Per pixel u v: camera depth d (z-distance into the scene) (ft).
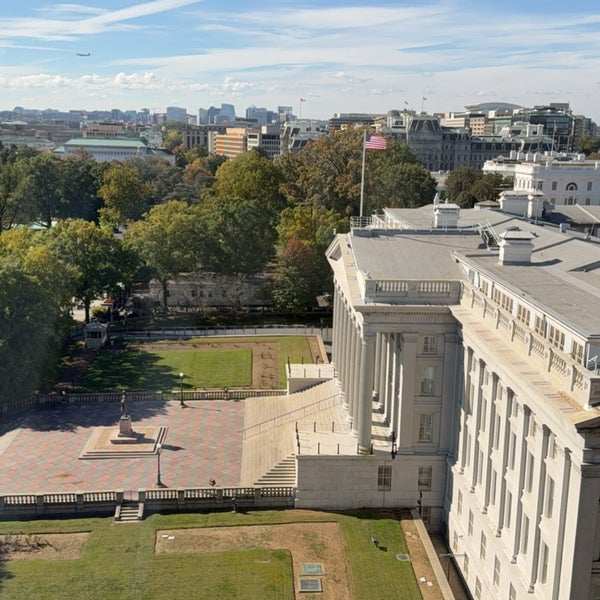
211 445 279.49
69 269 383.24
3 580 190.49
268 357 391.45
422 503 240.94
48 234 440.04
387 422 261.24
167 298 506.89
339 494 238.07
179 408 318.24
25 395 318.24
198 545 211.41
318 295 514.68
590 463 139.54
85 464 261.65
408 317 231.91
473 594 208.74
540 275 218.79
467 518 216.95
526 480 174.50
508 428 186.70
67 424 298.56
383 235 290.56
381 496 239.30
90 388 336.70
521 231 237.66
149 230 478.18
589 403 142.41
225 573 197.77
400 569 203.62
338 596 190.60
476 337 203.92
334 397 297.33
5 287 302.66
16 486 242.99
